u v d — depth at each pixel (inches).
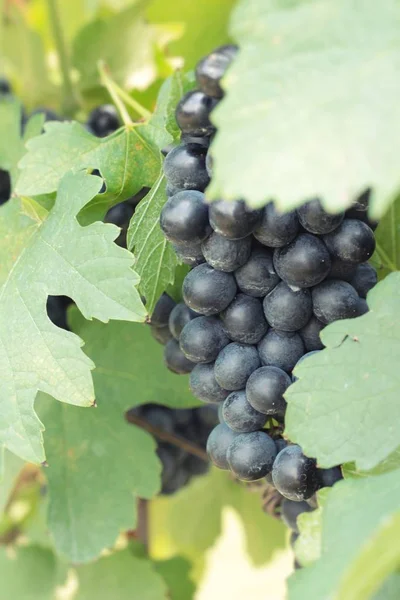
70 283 19.5
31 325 19.7
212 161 18.2
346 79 16.0
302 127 16.0
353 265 18.8
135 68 26.2
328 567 16.8
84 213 20.7
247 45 16.4
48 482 23.0
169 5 25.2
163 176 19.7
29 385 19.6
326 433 18.2
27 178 20.6
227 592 37.7
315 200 18.0
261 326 19.0
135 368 22.9
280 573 38.0
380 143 15.7
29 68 27.2
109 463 23.0
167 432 23.5
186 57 25.5
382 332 18.4
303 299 18.8
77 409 23.1
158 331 21.2
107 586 26.3
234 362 19.0
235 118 16.2
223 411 19.2
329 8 16.2
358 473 18.6
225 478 27.7
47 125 20.8
